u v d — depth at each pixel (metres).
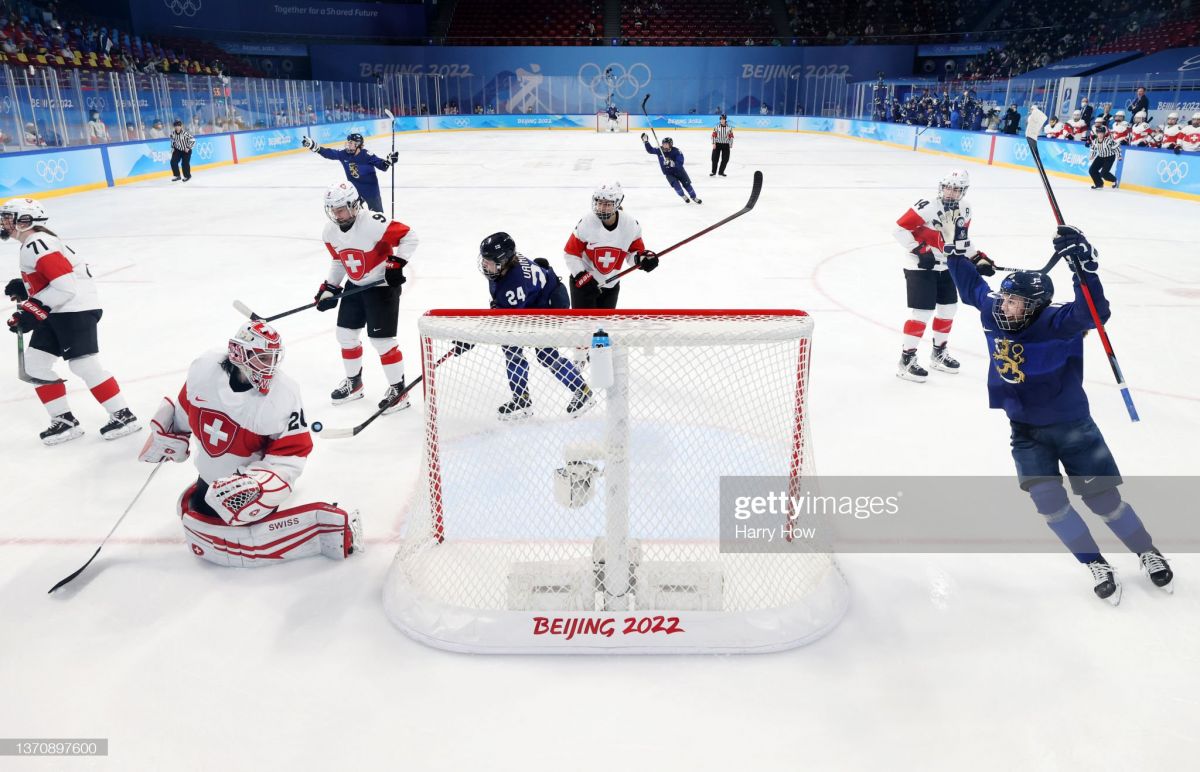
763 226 11.43
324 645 2.72
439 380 3.96
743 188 15.69
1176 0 28.28
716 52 34.09
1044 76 29.22
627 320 2.90
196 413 2.97
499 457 3.82
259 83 23.38
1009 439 4.39
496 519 3.35
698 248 9.83
